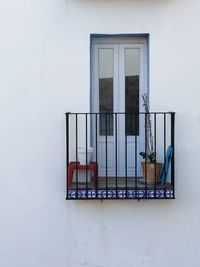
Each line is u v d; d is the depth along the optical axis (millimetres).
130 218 6012
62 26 5977
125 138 6184
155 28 6000
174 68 5992
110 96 6328
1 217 6043
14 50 5973
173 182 5832
